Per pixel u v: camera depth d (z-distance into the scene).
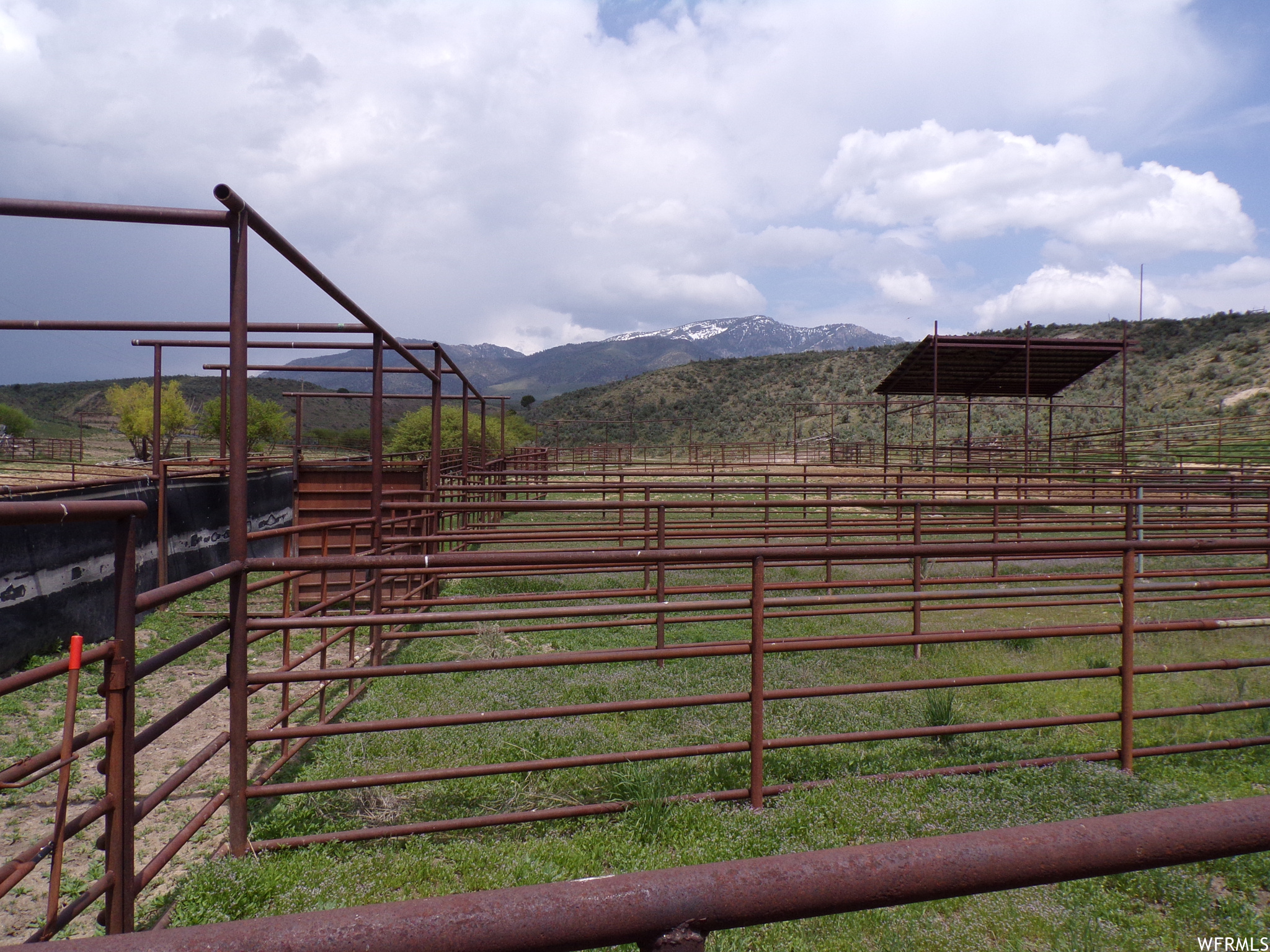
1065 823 1.05
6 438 44.94
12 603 6.31
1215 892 3.26
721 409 87.00
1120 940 2.81
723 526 9.03
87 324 6.75
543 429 84.00
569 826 3.75
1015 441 36.75
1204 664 4.48
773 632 8.16
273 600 9.48
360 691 6.00
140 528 8.41
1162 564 12.86
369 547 9.49
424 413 34.75
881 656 7.07
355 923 0.83
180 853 3.57
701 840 3.49
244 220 3.29
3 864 3.50
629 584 10.48
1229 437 38.72
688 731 4.93
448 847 3.48
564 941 0.87
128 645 2.33
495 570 8.05
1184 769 4.57
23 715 5.51
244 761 3.48
